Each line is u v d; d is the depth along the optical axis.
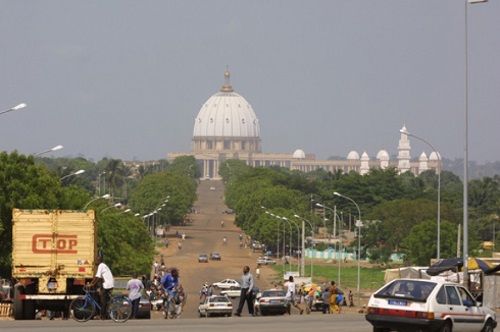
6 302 149.62
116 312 117.06
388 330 95.62
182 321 118.81
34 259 124.94
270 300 174.75
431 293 92.81
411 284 94.00
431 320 91.31
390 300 93.19
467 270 157.38
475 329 97.06
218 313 183.75
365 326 109.88
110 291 118.31
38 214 125.06
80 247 125.06
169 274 137.62
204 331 99.75
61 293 124.62
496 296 177.00
